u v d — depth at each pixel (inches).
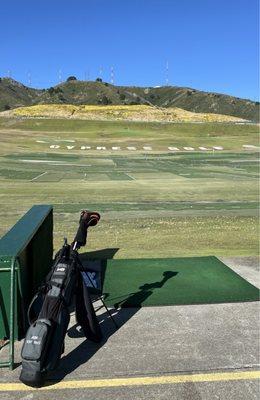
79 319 190.9
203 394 157.2
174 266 299.1
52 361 162.9
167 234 467.8
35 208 289.7
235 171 1557.6
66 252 184.5
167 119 4768.7
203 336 199.2
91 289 249.6
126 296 243.6
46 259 284.4
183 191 1000.9
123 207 761.6
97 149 2571.4
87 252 358.0
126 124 3983.8
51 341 163.8
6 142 2694.4
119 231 495.2
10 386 162.4
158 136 3412.9
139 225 549.0
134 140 3083.2
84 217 199.0
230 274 281.3
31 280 229.9
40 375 158.7
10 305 177.8
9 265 185.9
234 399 154.3
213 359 179.5
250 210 727.1
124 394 157.5
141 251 362.0
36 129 3742.6
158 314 222.2
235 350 186.5
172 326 209.3
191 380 165.3
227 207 766.5
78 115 4658.0
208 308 229.0
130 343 193.6
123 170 1542.8
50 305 168.6
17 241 197.5
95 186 1073.5
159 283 264.1
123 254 346.0
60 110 4857.3
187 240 425.1
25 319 202.4
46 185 1077.8
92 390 159.8
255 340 195.3
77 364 176.9
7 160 1830.7
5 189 987.9
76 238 194.2
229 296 243.1
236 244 400.5
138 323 212.7
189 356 182.1
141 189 1026.7
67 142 2854.3
